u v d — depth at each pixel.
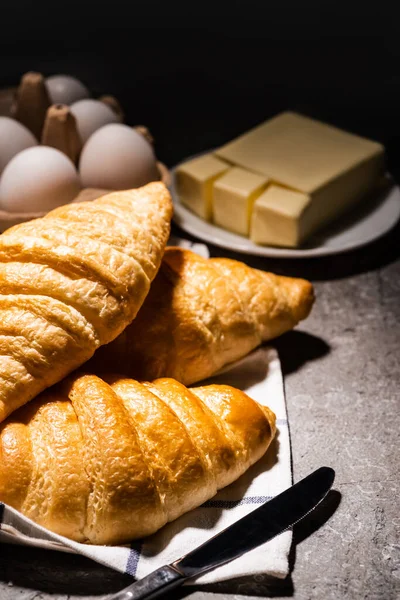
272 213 0.74
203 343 0.62
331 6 0.95
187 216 0.79
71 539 0.54
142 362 0.61
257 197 0.76
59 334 0.56
